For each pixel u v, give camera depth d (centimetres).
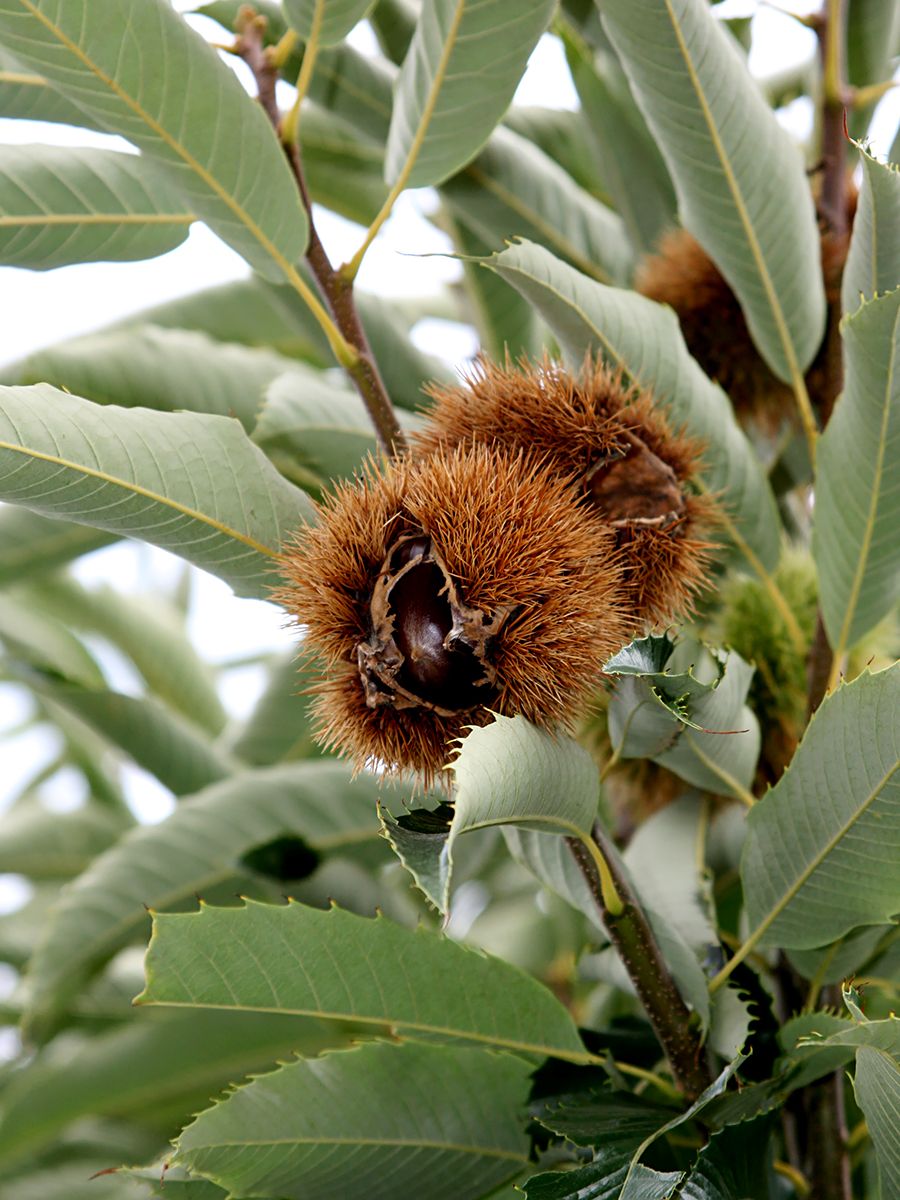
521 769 56
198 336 80
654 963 62
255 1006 62
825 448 65
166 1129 83
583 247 82
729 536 70
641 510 62
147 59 61
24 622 100
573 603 58
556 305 65
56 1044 88
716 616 74
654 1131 60
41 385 59
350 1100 63
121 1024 87
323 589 59
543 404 62
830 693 60
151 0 60
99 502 60
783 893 62
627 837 75
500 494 59
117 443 60
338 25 65
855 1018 57
